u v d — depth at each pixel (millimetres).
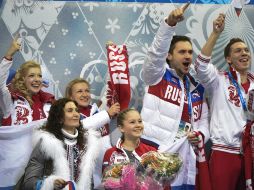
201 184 6781
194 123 6895
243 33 7883
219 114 7074
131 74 7926
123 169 5477
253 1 7898
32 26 7969
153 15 7898
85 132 6191
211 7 7883
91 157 6016
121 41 7934
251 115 6926
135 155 6387
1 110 7363
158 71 6715
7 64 6699
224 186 6926
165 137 6738
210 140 7570
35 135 5922
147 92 6910
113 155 6418
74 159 5957
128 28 7926
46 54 7965
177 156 5789
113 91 7363
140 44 7914
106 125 7430
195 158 6773
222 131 7000
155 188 5570
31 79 7020
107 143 7238
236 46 7277
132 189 5395
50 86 7949
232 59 7336
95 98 7965
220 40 7898
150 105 6840
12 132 6824
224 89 7133
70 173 5863
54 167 5758
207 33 7879
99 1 7957
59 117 5957
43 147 5758
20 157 6871
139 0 7941
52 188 5473
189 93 6941
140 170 5641
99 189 6930
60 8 7969
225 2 7906
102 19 7941
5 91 6754
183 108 6828
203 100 7113
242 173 7008
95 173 6957
